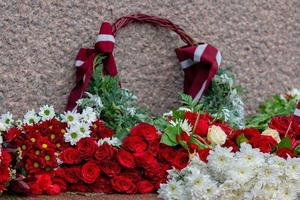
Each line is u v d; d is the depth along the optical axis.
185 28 3.62
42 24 3.30
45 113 3.18
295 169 2.87
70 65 3.36
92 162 2.94
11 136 2.89
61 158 2.95
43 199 2.81
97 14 3.41
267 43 3.85
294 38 3.94
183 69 3.54
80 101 3.22
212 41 3.68
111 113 3.24
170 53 3.57
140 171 2.99
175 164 2.99
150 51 3.53
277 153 3.01
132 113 3.26
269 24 3.86
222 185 2.83
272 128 3.29
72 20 3.36
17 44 3.26
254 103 3.82
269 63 3.86
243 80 3.78
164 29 3.56
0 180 2.75
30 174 2.90
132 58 3.50
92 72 3.28
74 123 3.07
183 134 3.03
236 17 3.75
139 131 3.03
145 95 3.53
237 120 3.41
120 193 2.95
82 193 2.91
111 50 3.32
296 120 3.38
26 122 3.14
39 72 3.31
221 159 2.86
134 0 3.49
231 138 3.09
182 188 2.87
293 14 3.94
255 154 2.86
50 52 3.32
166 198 2.88
